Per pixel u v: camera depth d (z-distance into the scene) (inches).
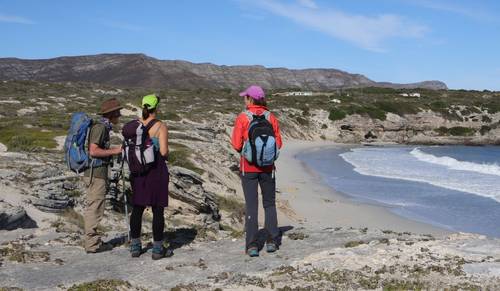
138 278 257.0
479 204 1028.5
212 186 932.6
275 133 273.6
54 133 1210.6
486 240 302.0
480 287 220.4
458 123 3612.2
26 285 241.9
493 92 5132.9
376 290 224.5
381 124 3484.3
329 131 3403.1
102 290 230.8
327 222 847.7
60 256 293.3
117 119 304.3
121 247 315.6
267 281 243.4
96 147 290.4
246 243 290.0
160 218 283.3
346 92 5157.5
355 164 1868.8
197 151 1178.0
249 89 272.7
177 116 2527.1
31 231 364.2
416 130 3563.0
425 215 920.9
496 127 3538.4
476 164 1852.9
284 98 4148.6
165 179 281.4
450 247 287.9
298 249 301.1
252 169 277.9
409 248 286.4
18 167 667.4
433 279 233.8
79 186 603.5
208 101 3713.1
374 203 1040.2
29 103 2466.8
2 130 1242.0
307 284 235.9
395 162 1957.4
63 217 480.7
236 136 268.7
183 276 259.1
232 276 254.8
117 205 600.1
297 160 1998.0
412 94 4889.3
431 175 1520.7
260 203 823.7
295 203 1005.8
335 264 263.4
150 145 271.3
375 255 274.4
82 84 4266.7
